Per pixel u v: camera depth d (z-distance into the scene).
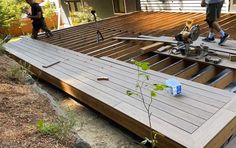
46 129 1.90
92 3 11.47
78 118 3.22
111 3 10.23
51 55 4.80
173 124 2.19
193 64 3.60
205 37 4.49
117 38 5.40
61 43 5.73
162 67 3.87
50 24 14.04
